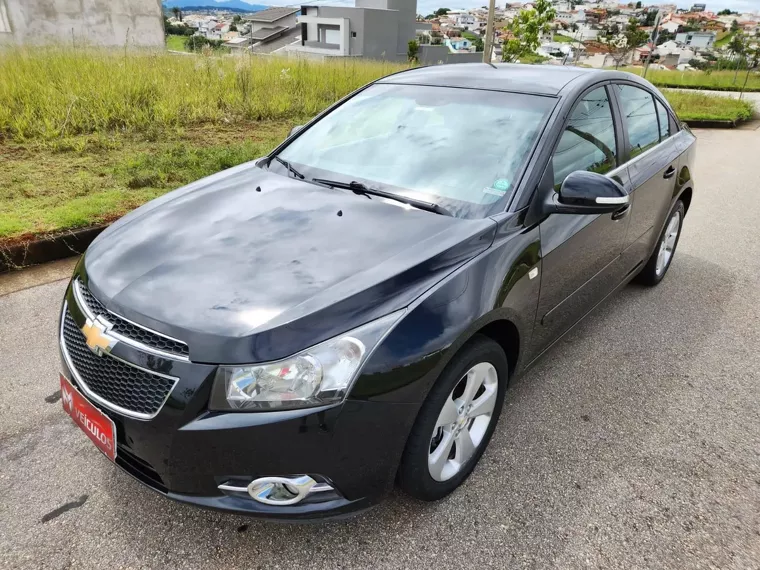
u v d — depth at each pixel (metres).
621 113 3.44
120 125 8.11
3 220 4.60
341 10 59.44
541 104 2.89
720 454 2.74
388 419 1.93
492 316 2.21
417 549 2.16
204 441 1.81
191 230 2.40
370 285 1.98
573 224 2.79
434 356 1.97
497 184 2.59
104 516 2.25
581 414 3.00
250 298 1.94
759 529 2.31
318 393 1.81
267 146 7.30
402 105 3.22
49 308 3.76
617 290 3.81
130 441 1.92
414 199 2.60
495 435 2.81
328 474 1.90
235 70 10.52
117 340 1.94
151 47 12.91
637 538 2.24
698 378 3.38
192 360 1.81
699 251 5.55
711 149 11.56
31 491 2.36
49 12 21.09
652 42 24.84
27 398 2.90
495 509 2.36
